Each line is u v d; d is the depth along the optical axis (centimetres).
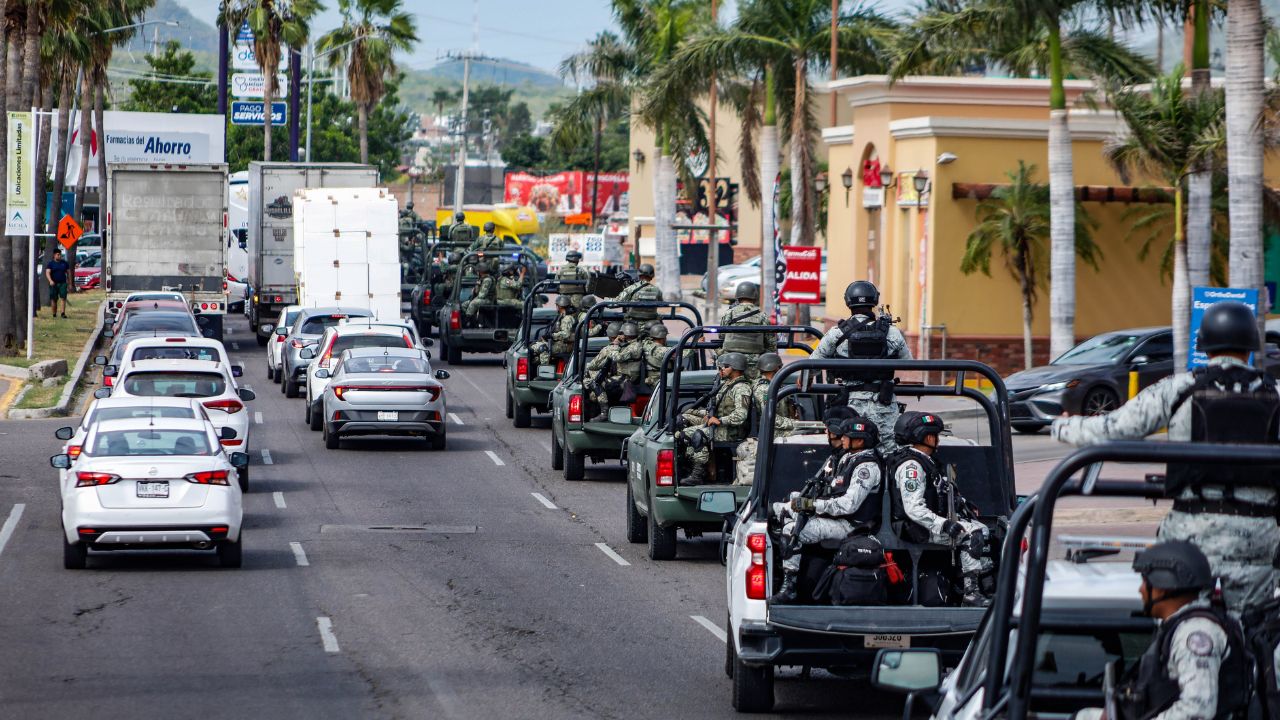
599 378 4762
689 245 17838
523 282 8519
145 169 9181
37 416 6341
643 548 3725
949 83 7581
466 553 3631
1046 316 7362
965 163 7294
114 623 2819
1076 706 1164
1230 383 1152
